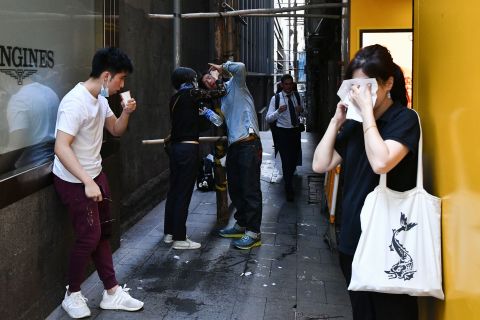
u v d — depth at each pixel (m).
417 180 1.98
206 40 9.63
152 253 4.48
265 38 23.36
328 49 11.78
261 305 3.45
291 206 6.43
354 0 5.06
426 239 1.95
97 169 3.20
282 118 6.62
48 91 3.18
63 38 3.39
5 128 2.66
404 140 1.93
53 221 3.24
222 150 5.40
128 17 5.15
